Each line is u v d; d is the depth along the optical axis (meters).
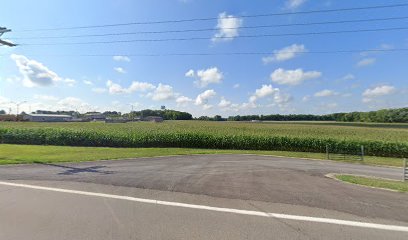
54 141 33.50
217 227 5.29
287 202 7.10
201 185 9.20
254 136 34.00
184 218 5.79
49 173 11.41
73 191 8.14
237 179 10.52
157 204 6.84
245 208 6.55
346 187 9.15
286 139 32.84
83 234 4.88
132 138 33.50
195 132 36.09
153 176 10.91
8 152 20.09
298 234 4.98
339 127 69.31
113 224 5.39
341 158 24.84
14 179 9.95
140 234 4.90
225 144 33.72
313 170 14.66
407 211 6.39
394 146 29.17
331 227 5.35
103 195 7.69
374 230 5.22
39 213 6.03
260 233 5.01
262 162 18.39
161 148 30.12
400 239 4.82
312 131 52.88
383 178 12.99
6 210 6.23
